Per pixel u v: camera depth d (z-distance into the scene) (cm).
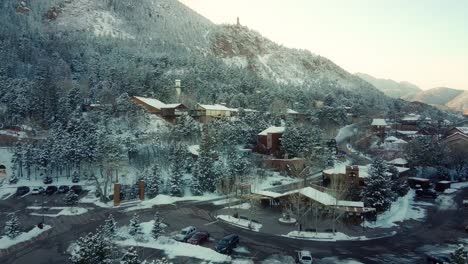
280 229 5956
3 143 10925
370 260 4759
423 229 6259
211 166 8481
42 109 12644
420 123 18612
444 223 6644
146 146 10219
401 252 5100
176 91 16888
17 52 19662
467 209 7650
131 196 7869
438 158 11275
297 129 11131
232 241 4978
